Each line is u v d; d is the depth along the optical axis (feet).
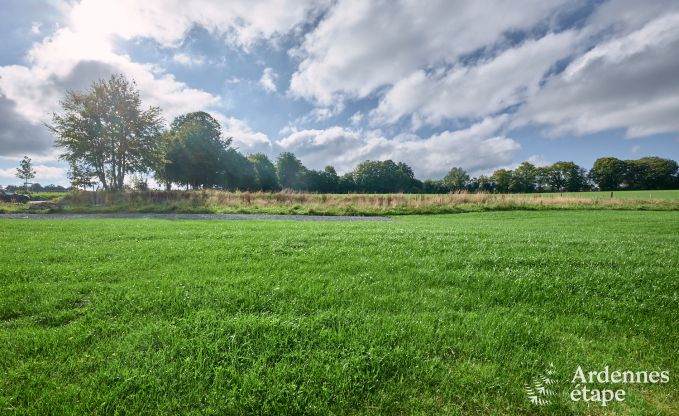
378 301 14.92
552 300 15.70
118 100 130.82
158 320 12.73
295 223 49.44
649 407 8.66
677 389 9.35
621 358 10.80
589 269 20.33
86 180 127.75
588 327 12.89
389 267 20.61
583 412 8.50
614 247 27.35
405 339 11.53
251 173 262.47
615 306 15.02
